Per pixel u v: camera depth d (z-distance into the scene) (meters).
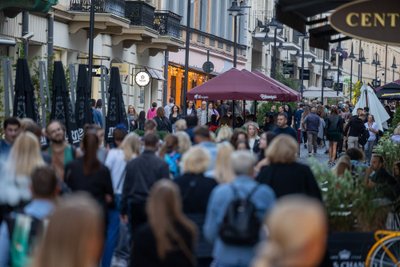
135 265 15.26
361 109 68.06
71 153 23.88
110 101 42.53
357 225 24.27
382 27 19.27
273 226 8.87
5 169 18.12
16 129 24.53
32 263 10.05
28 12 59.41
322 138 81.06
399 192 28.16
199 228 20.42
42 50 64.00
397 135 47.03
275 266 8.84
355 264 23.23
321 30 21.70
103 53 77.38
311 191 20.23
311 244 8.78
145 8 80.88
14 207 17.78
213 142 26.05
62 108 38.41
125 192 24.52
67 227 9.91
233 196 16.89
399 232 23.19
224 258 16.69
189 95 50.31
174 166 27.73
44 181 14.80
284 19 19.97
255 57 141.88
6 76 37.69
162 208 15.17
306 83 171.50
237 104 91.94
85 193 21.97
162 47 88.25
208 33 113.12
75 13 68.88
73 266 9.90
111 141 42.34
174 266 15.12
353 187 24.67
